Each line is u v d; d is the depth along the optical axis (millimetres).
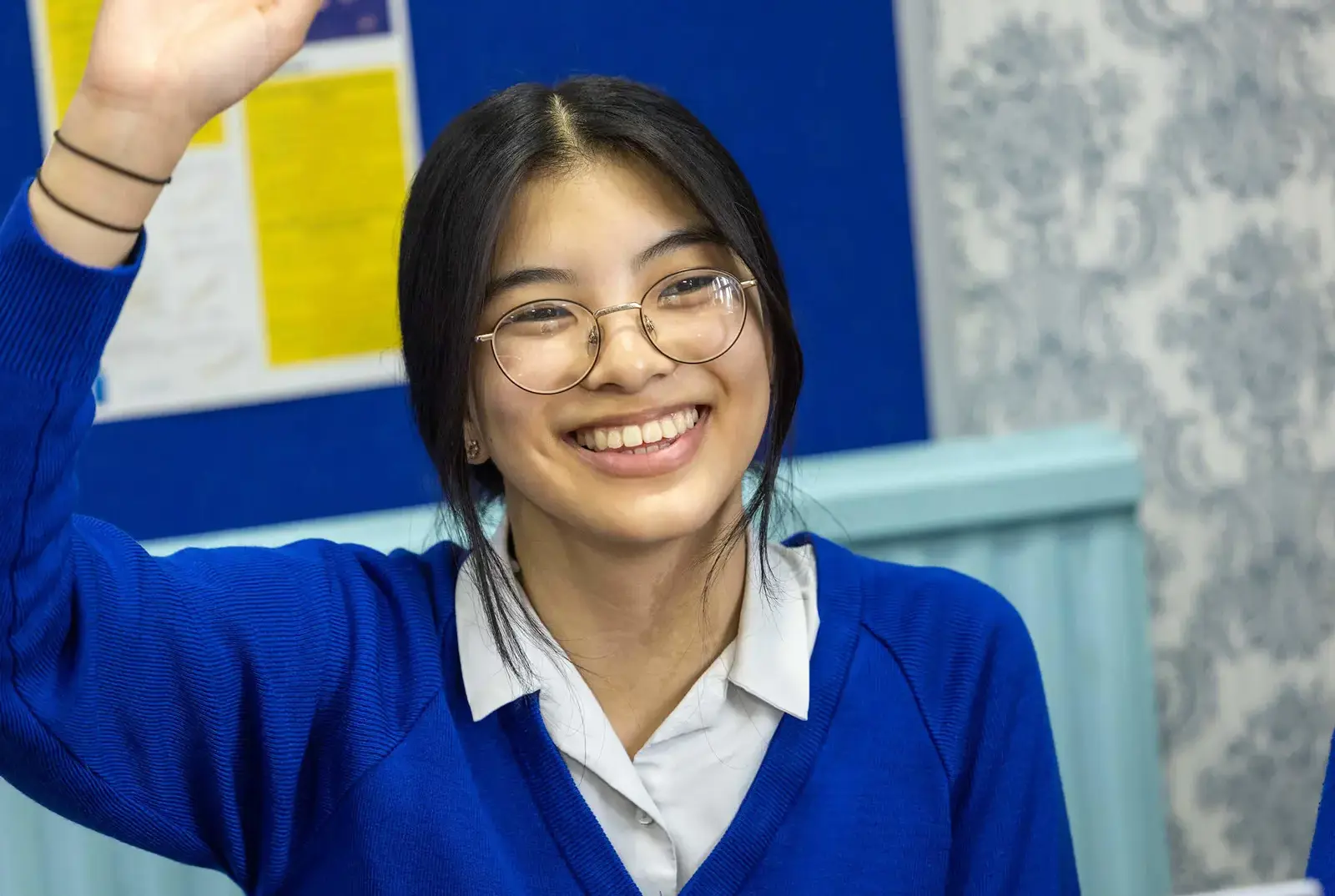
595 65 1551
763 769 958
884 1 1565
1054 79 1592
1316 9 1600
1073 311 1626
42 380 748
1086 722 1577
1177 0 1587
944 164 1603
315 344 1560
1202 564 1679
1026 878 1031
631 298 882
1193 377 1645
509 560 1003
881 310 1607
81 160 742
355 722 939
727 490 925
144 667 863
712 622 977
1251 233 1625
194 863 937
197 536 1543
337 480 1584
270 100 1521
